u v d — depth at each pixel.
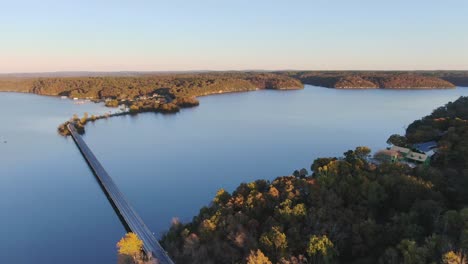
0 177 179.25
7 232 123.81
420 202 83.81
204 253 85.50
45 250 112.69
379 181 98.50
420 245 70.50
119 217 134.12
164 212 134.12
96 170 178.62
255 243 82.38
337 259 76.69
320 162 118.88
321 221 85.31
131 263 91.81
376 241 78.06
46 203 148.12
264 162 190.25
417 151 137.75
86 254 110.50
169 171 178.88
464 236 64.31
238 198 102.81
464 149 119.50
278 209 91.81
